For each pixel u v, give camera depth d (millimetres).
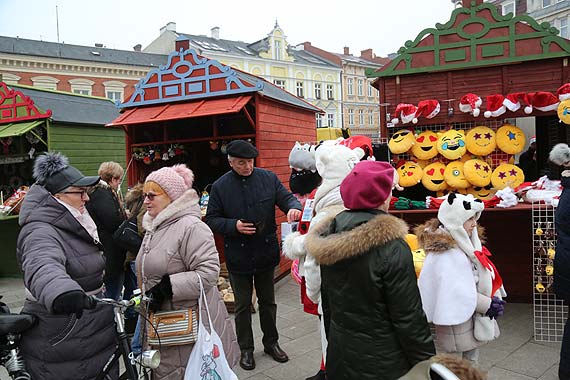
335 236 2027
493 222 5148
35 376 2418
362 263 1977
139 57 33062
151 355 2418
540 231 4152
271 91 7070
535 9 29672
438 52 5277
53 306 2096
